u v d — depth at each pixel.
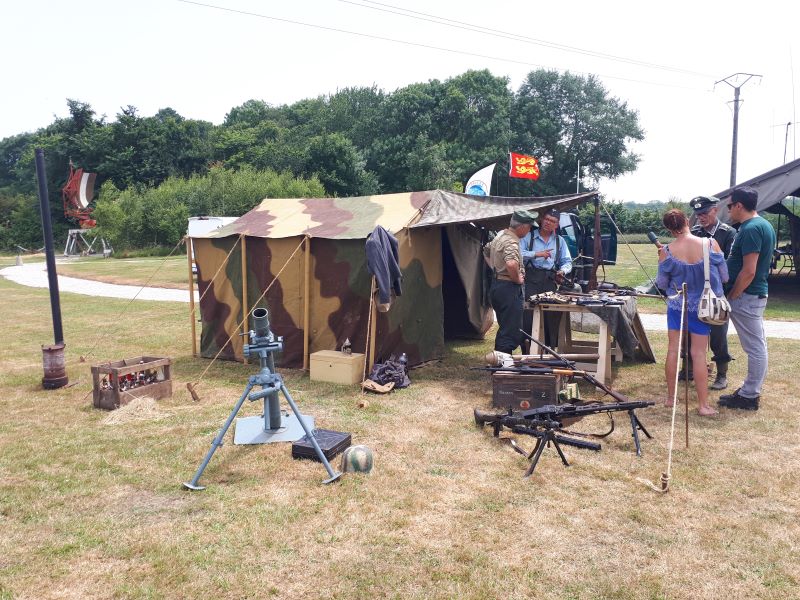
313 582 3.04
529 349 7.18
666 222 5.40
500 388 5.66
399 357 7.20
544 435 4.45
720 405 5.80
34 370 7.75
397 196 8.27
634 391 6.36
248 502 3.91
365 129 66.81
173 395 6.50
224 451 4.80
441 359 8.17
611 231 14.34
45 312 13.39
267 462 4.57
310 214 8.24
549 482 4.18
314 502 3.90
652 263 21.95
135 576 3.10
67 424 5.54
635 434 4.67
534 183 58.97
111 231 41.47
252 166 58.72
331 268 7.25
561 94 60.00
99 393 6.00
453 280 9.35
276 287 7.61
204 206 42.12
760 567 3.14
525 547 3.36
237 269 7.95
